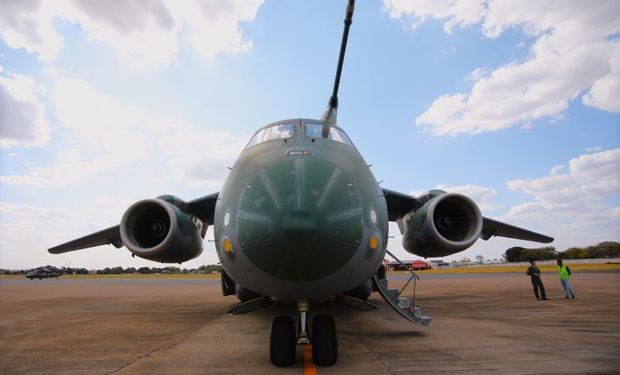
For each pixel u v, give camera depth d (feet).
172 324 28.40
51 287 87.76
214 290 71.41
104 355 18.43
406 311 22.25
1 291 72.02
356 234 14.57
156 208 25.79
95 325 28.22
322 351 15.67
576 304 37.22
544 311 32.40
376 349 18.70
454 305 37.35
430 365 15.55
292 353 15.89
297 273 14.10
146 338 22.81
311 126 20.27
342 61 26.68
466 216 25.34
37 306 43.04
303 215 13.34
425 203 26.21
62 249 38.60
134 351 19.26
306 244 13.39
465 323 26.53
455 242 23.63
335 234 13.83
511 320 27.63
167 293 63.46
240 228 14.71
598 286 58.95
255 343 21.04
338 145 18.48
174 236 24.16
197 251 27.68
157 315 33.86
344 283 15.55
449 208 26.30
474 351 18.04
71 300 50.75
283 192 14.23
